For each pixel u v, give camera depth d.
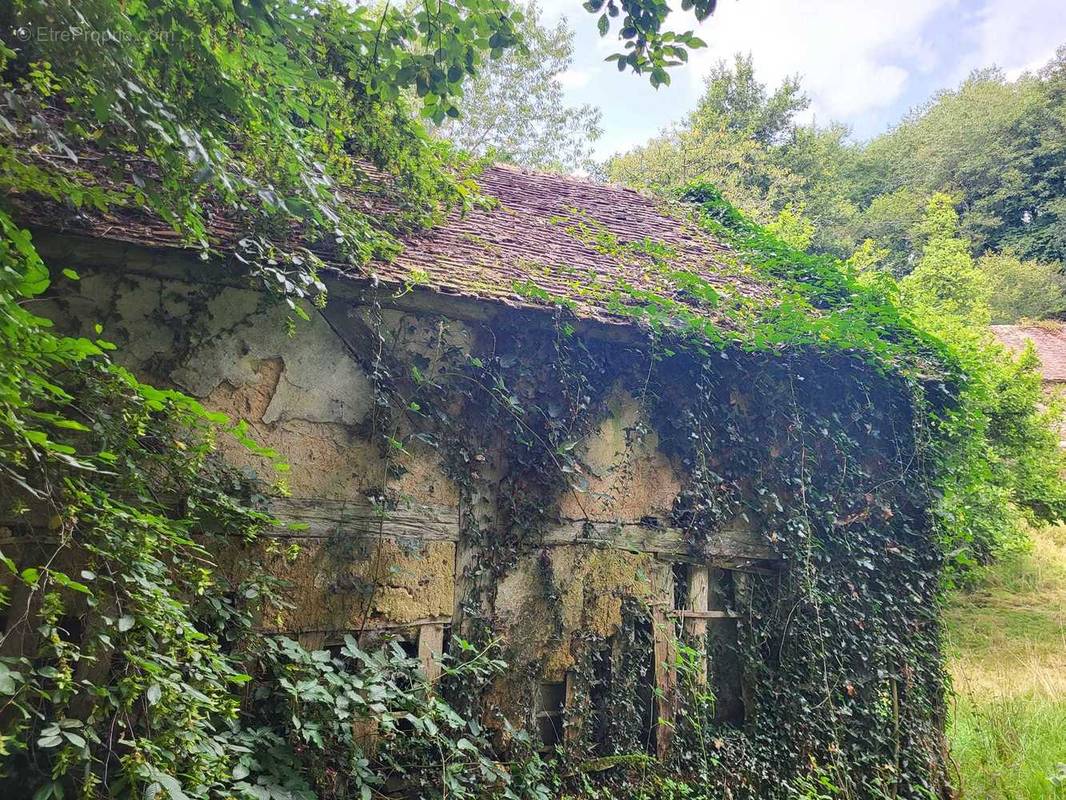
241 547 4.36
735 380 6.04
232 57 3.71
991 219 32.75
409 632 4.84
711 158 24.70
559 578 5.30
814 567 5.96
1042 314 28.94
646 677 5.58
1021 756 6.70
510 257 6.03
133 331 4.29
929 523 6.45
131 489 3.56
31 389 2.45
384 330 4.93
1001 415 13.54
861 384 6.31
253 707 4.17
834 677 5.86
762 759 5.59
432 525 4.96
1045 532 16.94
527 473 5.27
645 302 5.86
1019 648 10.80
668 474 5.81
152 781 2.80
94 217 4.17
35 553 3.79
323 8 4.21
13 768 3.54
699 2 3.56
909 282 18.02
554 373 5.39
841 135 37.25
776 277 7.83
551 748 5.12
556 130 24.92
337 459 4.73
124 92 3.06
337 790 4.20
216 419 3.00
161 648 3.21
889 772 5.84
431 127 20.33
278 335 4.66
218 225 4.49
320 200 4.33
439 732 4.44
